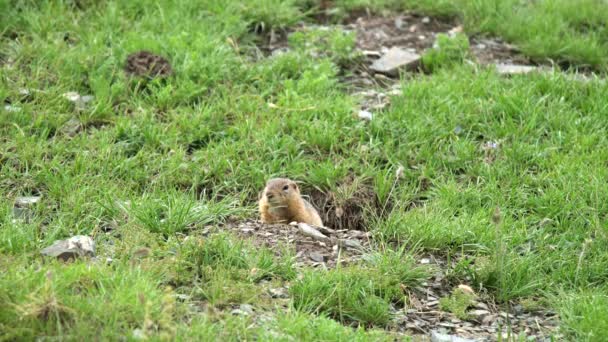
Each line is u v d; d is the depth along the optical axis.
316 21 17.09
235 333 8.06
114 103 13.65
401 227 10.99
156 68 14.19
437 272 10.23
